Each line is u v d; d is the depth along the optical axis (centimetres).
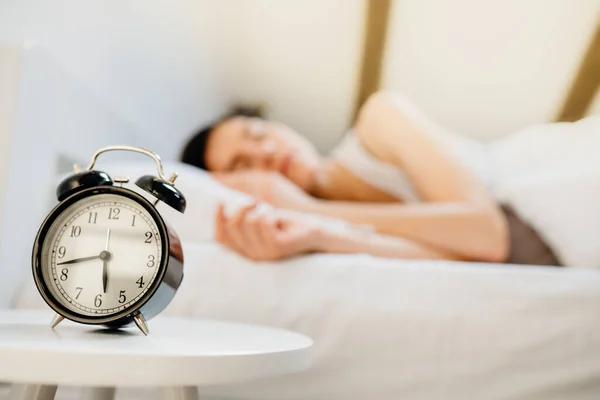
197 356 39
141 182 54
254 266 92
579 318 81
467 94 180
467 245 117
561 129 135
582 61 144
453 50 174
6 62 93
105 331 53
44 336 46
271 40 190
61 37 112
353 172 161
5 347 37
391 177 155
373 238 111
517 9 155
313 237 99
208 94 197
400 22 174
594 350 80
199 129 189
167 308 88
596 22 139
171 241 54
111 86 135
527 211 122
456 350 81
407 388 81
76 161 116
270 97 209
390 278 88
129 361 38
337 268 91
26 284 93
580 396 79
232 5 180
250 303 87
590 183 110
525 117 169
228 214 104
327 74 196
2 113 91
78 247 52
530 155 134
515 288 85
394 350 82
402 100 154
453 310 83
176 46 166
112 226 53
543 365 80
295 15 180
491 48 167
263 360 43
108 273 52
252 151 173
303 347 50
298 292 88
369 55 182
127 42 140
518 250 121
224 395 83
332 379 82
